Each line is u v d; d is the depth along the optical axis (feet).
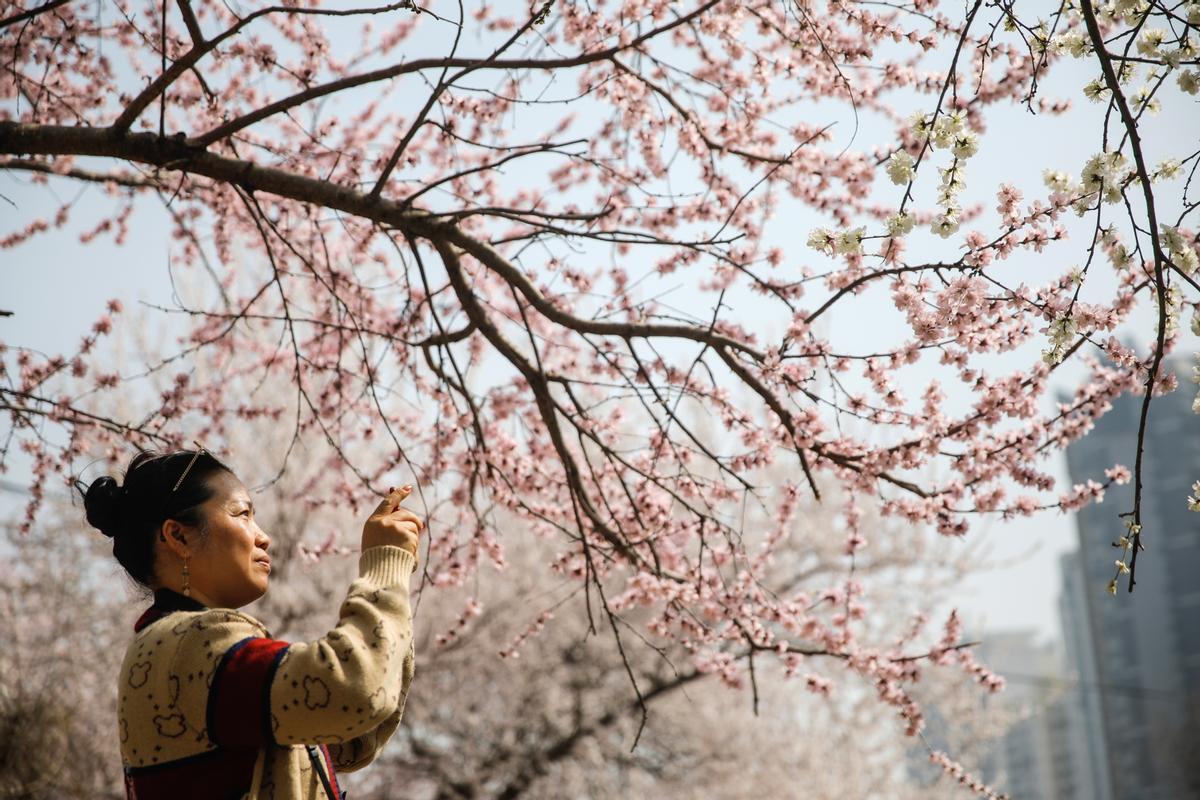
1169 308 10.69
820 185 16.79
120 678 6.51
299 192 13.60
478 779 38.34
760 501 15.06
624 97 17.35
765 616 16.57
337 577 35.73
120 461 17.20
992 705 44.57
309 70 18.11
